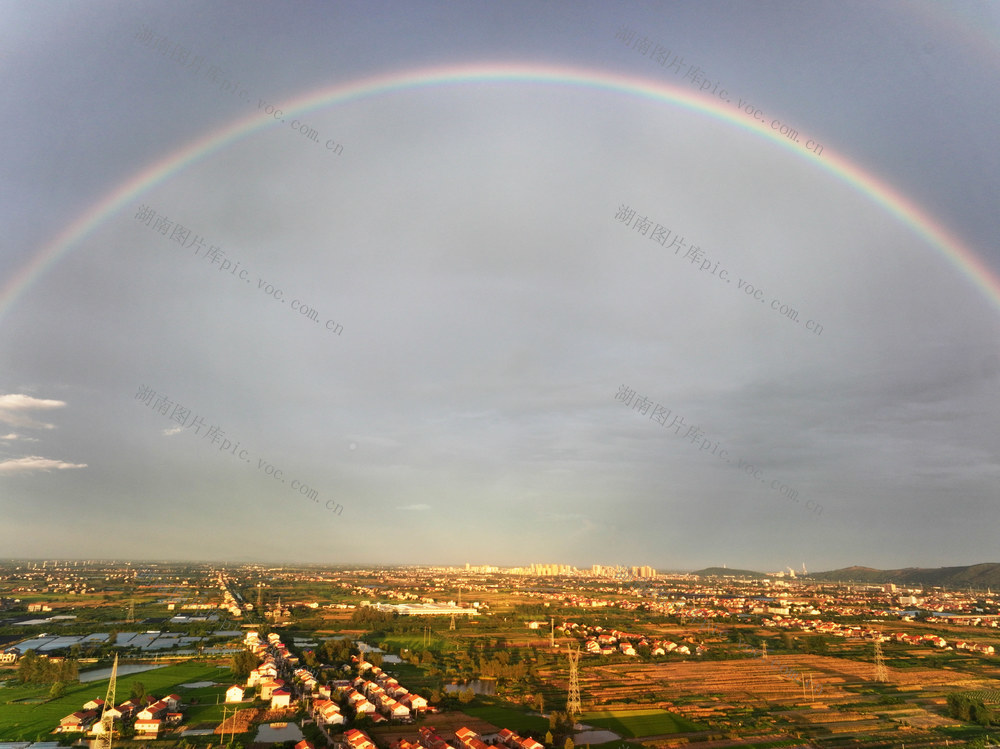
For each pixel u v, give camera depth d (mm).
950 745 98938
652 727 105000
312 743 89688
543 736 97188
